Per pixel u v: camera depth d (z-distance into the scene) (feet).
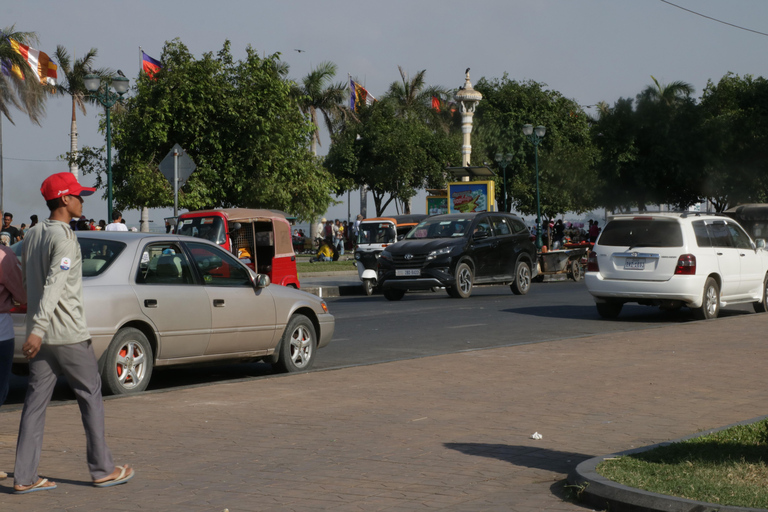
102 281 29.45
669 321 55.98
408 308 65.82
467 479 18.89
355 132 213.46
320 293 85.30
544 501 17.25
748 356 37.63
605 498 16.46
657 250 54.13
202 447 21.95
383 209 224.33
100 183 104.53
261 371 38.06
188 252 32.73
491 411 26.37
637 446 21.75
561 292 83.71
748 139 181.16
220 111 103.19
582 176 208.23
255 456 21.01
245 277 34.65
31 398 18.04
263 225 69.15
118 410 26.68
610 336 45.68
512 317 58.65
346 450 21.54
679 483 16.83
